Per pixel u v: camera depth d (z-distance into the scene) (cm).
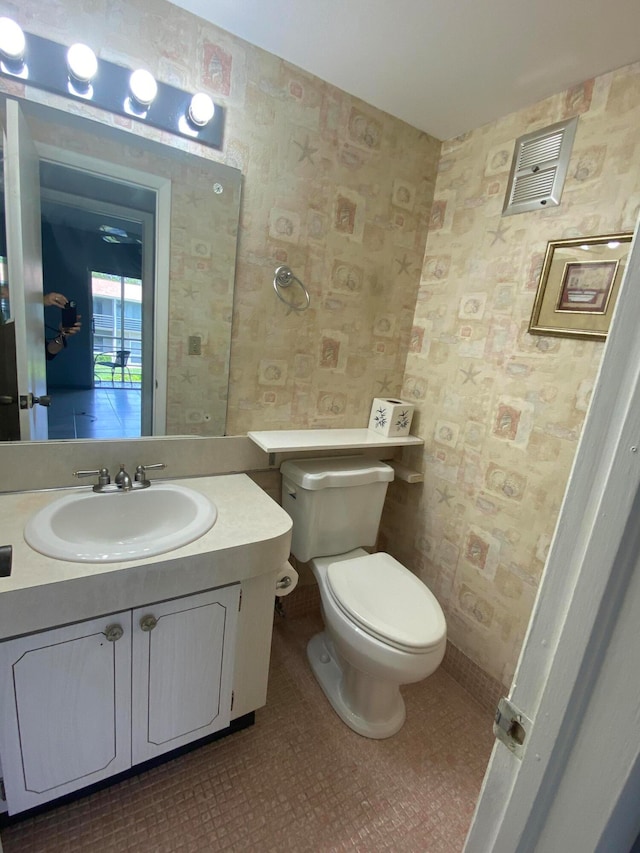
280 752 130
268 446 143
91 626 93
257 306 147
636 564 34
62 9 102
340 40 120
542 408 136
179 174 124
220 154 128
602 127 118
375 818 115
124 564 92
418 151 165
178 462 144
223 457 153
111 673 99
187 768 122
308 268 153
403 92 141
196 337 139
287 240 146
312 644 172
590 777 38
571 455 130
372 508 169
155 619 100
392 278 174
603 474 36
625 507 34
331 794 120
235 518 119
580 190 124
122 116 114
